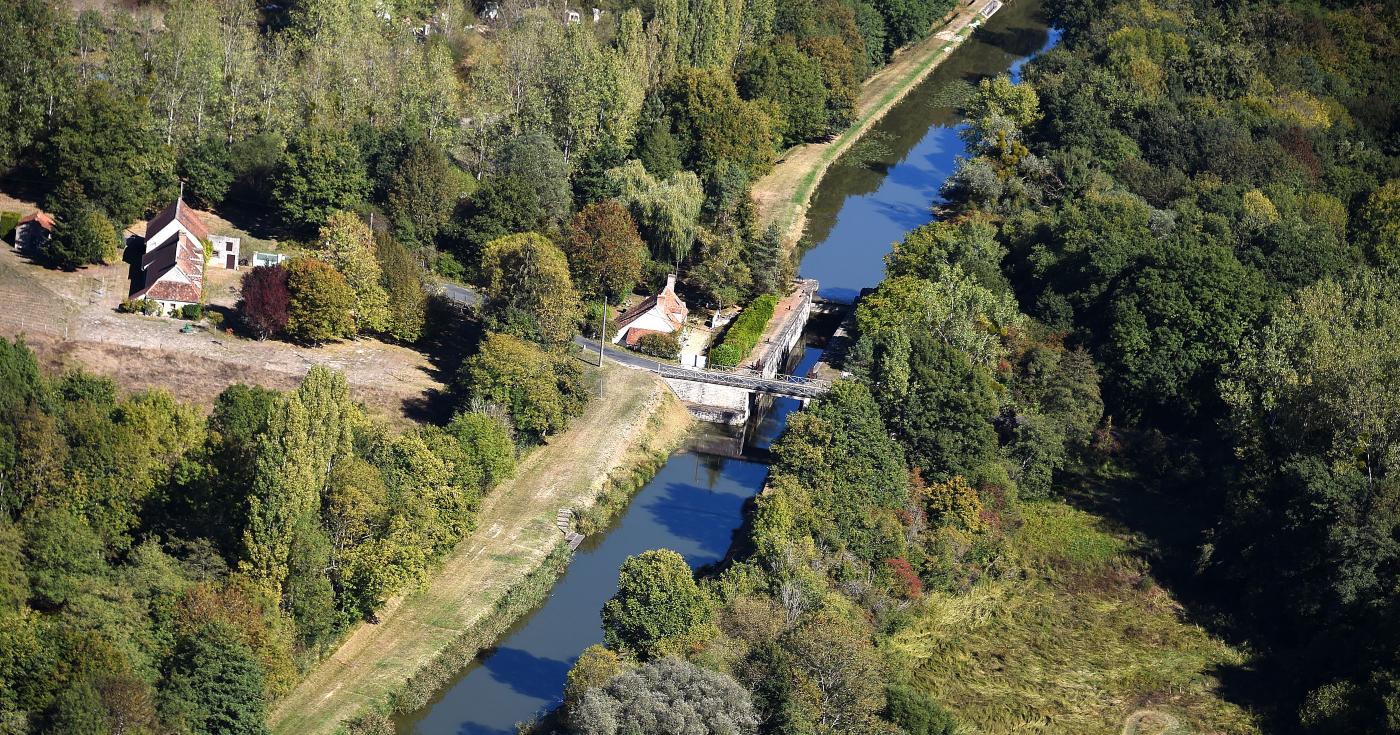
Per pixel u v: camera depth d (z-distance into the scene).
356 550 187.88
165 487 191.25
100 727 153.38
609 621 184.50
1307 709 191.75
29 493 187.12
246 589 177.00
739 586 192.12
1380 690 187.00
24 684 160.12
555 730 172.50
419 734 178.38
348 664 184.75
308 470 183.75
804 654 173.50
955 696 192.25
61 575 175.38
